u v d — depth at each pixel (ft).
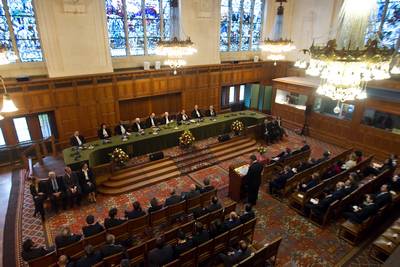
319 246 24.53
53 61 38.91
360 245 24.62
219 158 41.06
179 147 41.42
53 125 41.57
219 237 20.81
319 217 26.86
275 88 58.08
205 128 44.11
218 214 24.20
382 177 31.24
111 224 22.43
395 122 40.11
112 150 35.35
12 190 32.45
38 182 28.53
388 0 45.88
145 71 46.57
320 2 54.49
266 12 60.54
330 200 26.48
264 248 19.31
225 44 58.54
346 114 46.03
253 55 63.62
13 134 38.34
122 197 31.83
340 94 21.12
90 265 18.13
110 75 43.47
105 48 42.68
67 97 40.60
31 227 26.66
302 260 22.97
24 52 38.37
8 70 37.58
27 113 38.01
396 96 40.29
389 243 21.99
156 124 44.39
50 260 19.13
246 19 59.57
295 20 59.93
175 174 36.35
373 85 44.55
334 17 52.70
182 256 18.62
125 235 23.00
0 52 25.84
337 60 18.31
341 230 25.43
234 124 45.78
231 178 31.24
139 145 37.55
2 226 26.61
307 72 22.72
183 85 52.54
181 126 42.68
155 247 21.08
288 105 56.34
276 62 64.13
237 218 22.84
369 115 42.86
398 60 30.19
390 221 27.66
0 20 35.60
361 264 22.58
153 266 18.66
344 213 25.71
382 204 25.57
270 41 45.27
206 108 57.88
